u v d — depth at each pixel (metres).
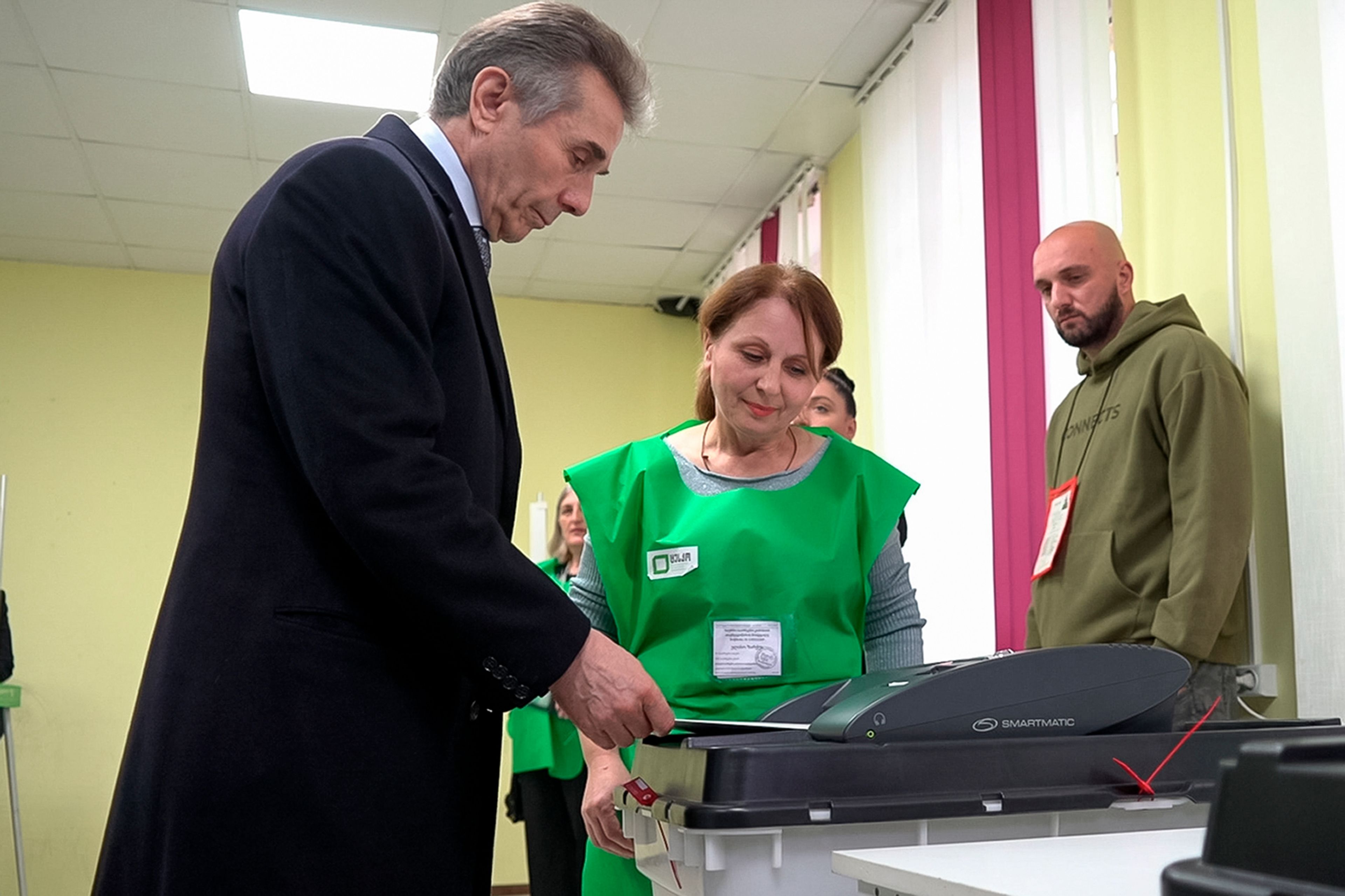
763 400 1.49
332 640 1.02
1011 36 3.36
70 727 5.67
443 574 0.99
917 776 0.96
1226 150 2.56
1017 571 3.19
